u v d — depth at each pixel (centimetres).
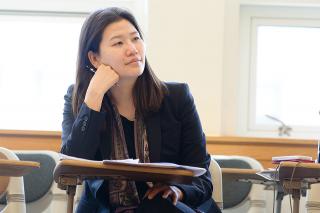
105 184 328
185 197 307
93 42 351
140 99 346
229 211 536
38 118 684
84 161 276
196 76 623
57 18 690
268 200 528
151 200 292
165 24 627
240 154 594
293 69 674
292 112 670
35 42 692
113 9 353
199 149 352
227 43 647
